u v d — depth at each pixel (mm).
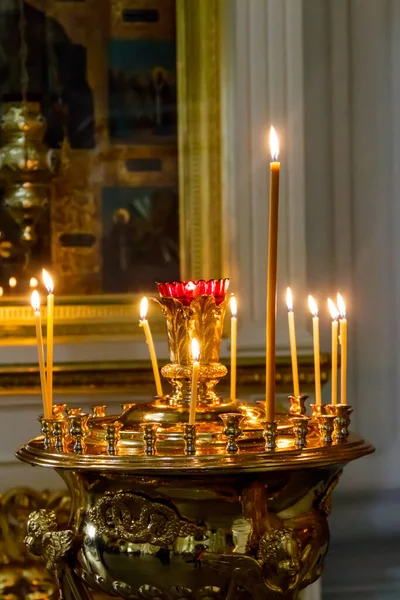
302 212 2104
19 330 2094
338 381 2260
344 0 2291
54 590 1983
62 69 2166
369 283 2293
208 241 2137
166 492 1287
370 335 2291
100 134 2170
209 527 1292
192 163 2143
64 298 2129
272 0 2107
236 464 1230
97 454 1292
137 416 1414
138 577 1303
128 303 2137
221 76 2129
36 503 1993
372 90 2303
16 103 2146
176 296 1463
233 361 1634
